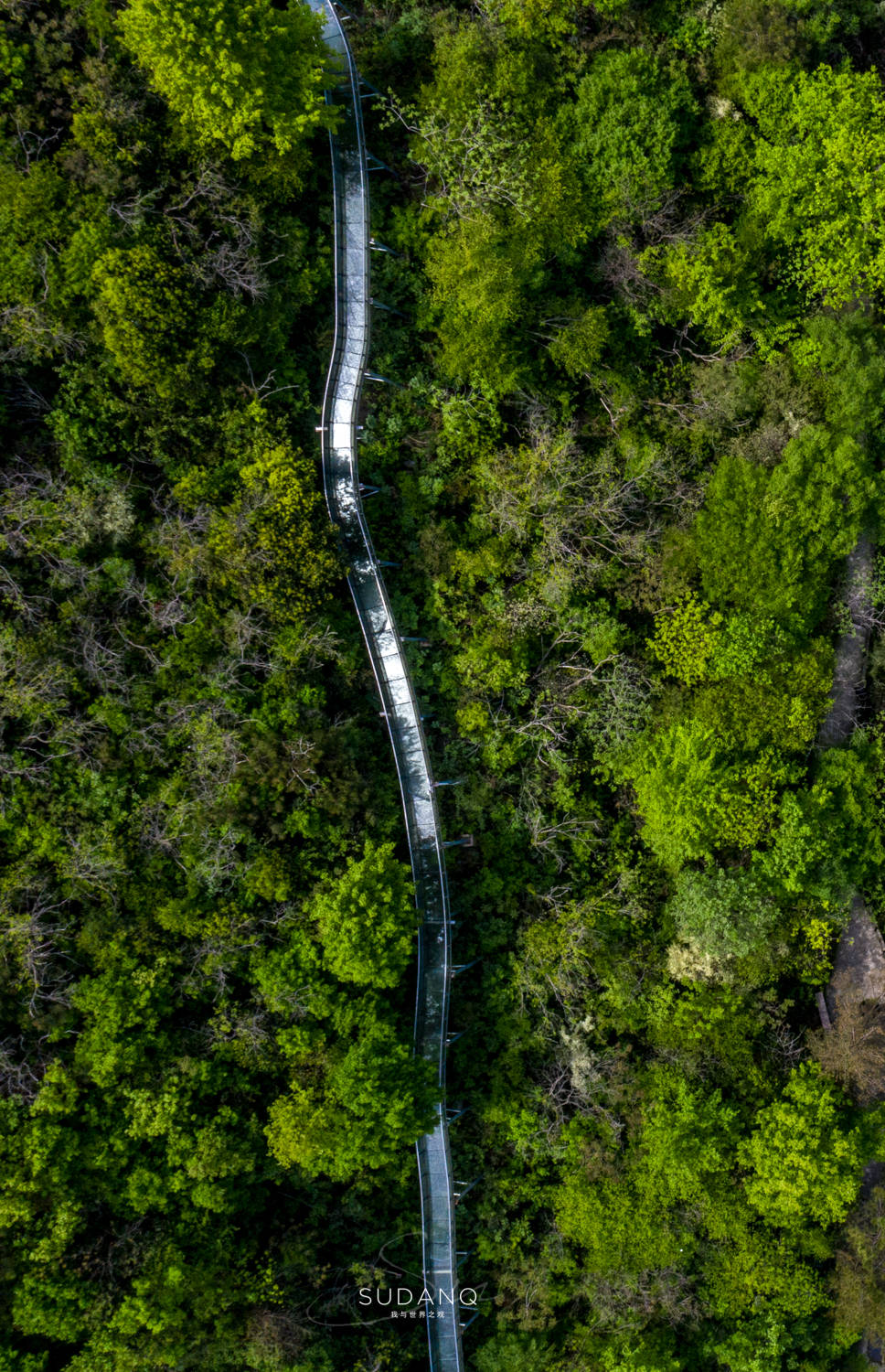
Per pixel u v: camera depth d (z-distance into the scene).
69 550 29.58
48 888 30.17
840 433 34.38
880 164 33.94
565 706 34.62
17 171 28.39
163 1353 28.95
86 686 30.48
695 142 34.31
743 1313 34.09
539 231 32.72
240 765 30.92
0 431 29.64
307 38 29.89
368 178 32.94
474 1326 34.06
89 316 29.39
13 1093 29.08
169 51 27.83
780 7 33.41
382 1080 30.08
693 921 33.47
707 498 34.41
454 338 33.31
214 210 30.12
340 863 32.50
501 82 32.00
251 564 30.44
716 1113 33.34
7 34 27.95
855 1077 33.88
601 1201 33.44
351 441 33.09
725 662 33.72
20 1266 28.50
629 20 33.16
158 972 30.38
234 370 31.28
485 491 34.44
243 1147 30.36
